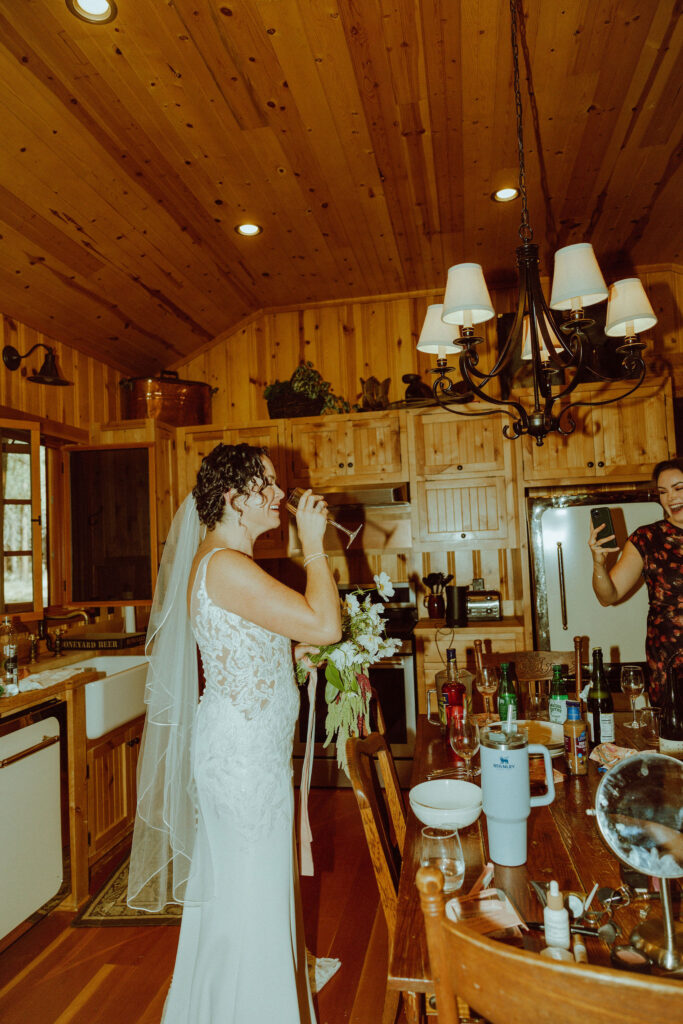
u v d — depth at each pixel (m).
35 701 2.37
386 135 2.76
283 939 1.47
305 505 1.50
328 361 4.45
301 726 3.86
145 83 2.35
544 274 4.20
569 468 3.81
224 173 2.92
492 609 3.94
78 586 3.72
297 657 1.73
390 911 1.29
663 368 3.84
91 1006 1.97
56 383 3.28
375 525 4.27
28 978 2.11
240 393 4.55
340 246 3.71
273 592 1.40
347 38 2.23
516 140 2.84
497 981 0.65
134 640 3.42
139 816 1.85
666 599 2.29
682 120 2.74
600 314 3.84
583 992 0.61
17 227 2.78
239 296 4.18
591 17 2.19
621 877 1.11
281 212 3.29
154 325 4.00
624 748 1.72
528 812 1.18
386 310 4.41
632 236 3.74
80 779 2.63
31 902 2.32
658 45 2.32
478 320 2.01
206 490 1.53
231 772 1.44
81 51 2.17
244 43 2.22
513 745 1.18
